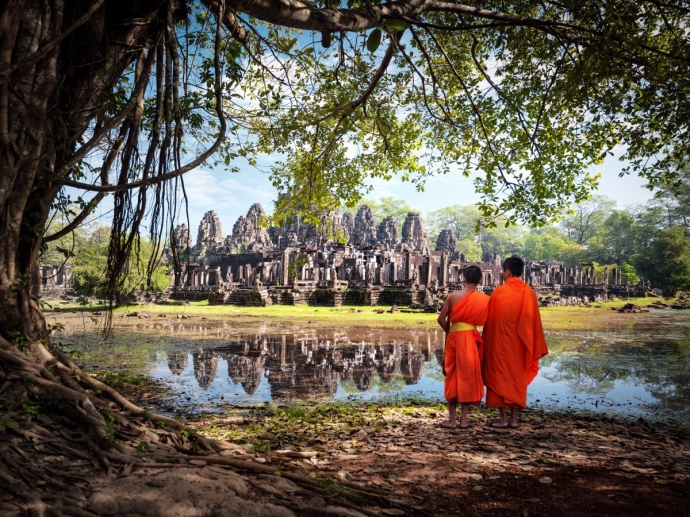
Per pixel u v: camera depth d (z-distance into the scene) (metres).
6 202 3.61
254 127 7.12
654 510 3.10
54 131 4.21
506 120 8.72
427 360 11.21
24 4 3.72
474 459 4.09
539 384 8.45
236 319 22.91
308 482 3.10
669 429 5.45
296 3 4.34
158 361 10.43
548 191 8.38
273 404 6.58
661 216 70.06
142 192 4.36
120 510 2.42
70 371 3.74
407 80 8.84
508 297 4.99
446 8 5.45
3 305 3.56
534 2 7.17
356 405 6.52
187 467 2.98
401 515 2.91
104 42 4.59
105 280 4.77
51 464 2.72
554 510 3.09
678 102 6.80
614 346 14.18
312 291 34.62
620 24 6.05
